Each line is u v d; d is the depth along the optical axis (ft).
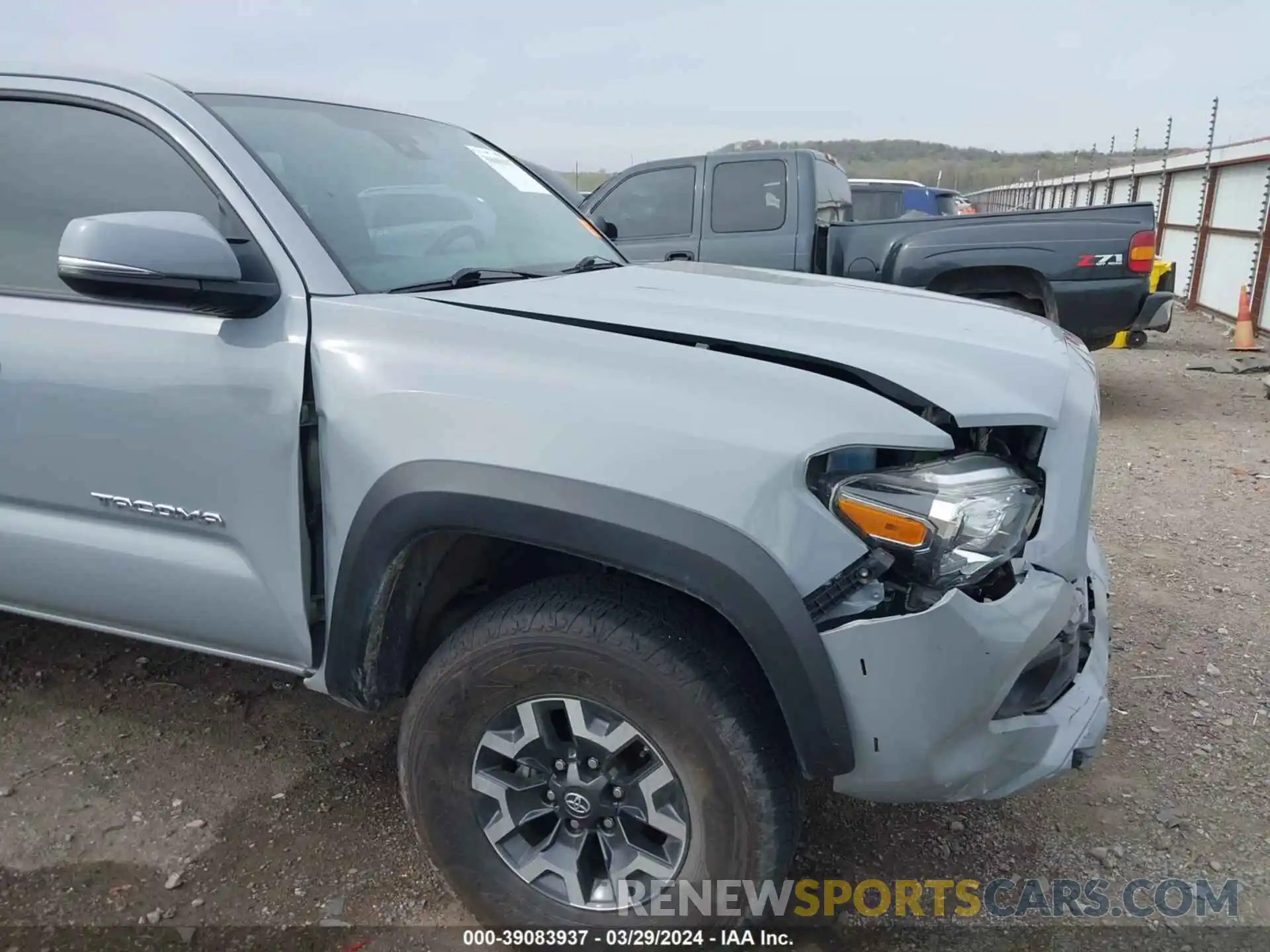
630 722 6.12
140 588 7.59
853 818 8.50
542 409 6.02
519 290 7.57
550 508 5.88
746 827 6.06
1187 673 10.86
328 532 6.70
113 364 7.18
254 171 7.25
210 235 6.42
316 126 8.57
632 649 5.93
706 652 5.97
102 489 7.48
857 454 5.77
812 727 5.73
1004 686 5.87
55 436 7.50
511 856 6.77
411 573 6.72
